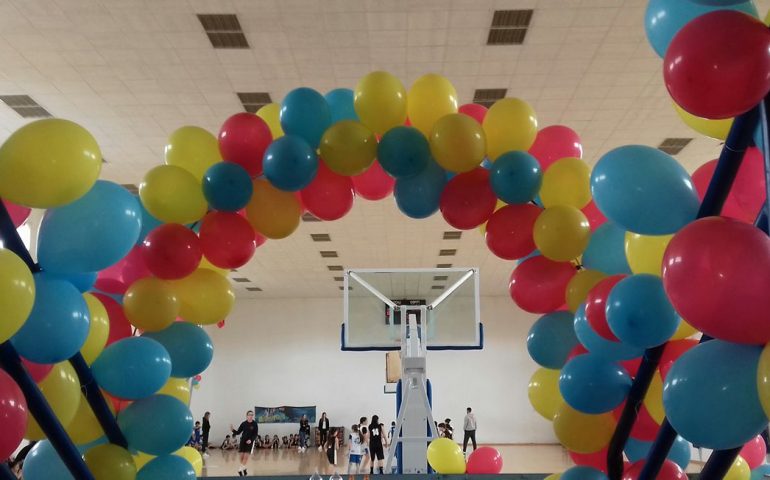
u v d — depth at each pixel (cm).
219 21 593
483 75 682
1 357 193
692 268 150
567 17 586
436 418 1800
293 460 1476
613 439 254
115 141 848
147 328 262
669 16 181
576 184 273
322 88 705
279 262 1479
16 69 670
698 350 171
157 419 257
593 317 231
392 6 570
